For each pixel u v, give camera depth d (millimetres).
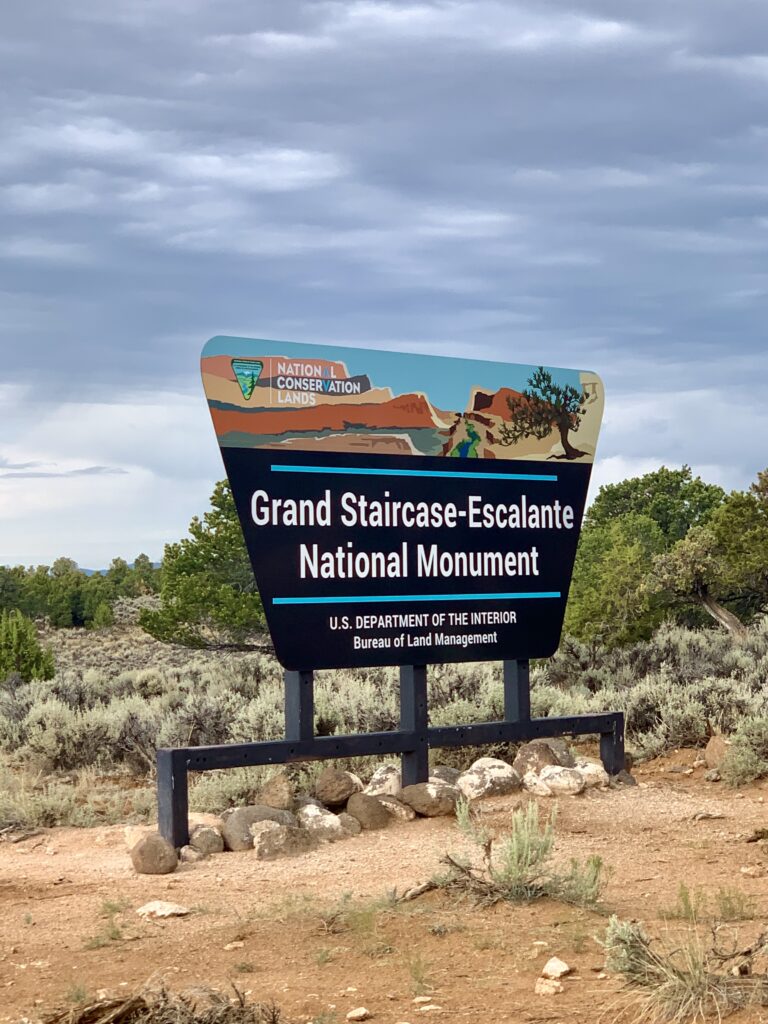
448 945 5992
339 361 11398
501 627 12273
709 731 14664
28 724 17094
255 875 8867
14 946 6672
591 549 39625
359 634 11336
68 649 63406
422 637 11727
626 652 24672
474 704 15953
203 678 23891
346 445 11398
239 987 5359
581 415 13117
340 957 5867
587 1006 4758
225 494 32812
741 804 11430
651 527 43375
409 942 6082
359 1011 4758
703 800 11609
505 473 12461
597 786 11984
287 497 11023
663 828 10258
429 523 11883
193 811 11977
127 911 7609
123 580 92562
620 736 12891
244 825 10117
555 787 11484
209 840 9922
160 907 7465
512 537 12445
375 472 11570
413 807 10922
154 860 9102
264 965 5824
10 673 25828
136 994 5121
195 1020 4641
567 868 8367
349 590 11312
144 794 13289
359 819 10562
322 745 10977
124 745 15898
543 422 12789
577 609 26203
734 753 12938
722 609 29312
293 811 10641
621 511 55781
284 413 11039
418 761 11570
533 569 12562
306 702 10969
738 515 28703
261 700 16094
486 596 12195
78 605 79750
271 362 11000
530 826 7480
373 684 18281
